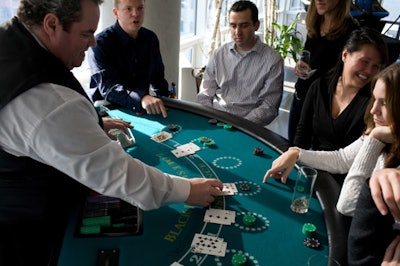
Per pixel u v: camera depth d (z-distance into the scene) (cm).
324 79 208
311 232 117
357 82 185
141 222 122
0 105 99
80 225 119
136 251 110
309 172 135
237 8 262
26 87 99
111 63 247
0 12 255
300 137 215
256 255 110
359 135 189
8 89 98
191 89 386
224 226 122
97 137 107
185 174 154
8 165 112
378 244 96
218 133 192
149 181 116
